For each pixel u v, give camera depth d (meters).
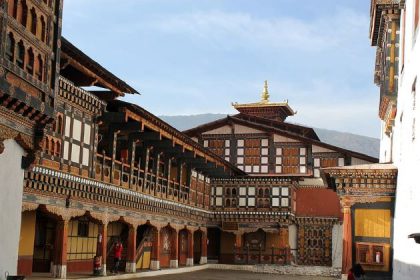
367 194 33.44
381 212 33.28
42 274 30.28
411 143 24.22
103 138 34.88
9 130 16.83
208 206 55.50
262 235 56.44
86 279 29.72
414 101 24.00
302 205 57.41
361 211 33.62
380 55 37.56
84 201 30.84
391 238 32.94
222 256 57.00
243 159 61.38
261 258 53.47
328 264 55.50
